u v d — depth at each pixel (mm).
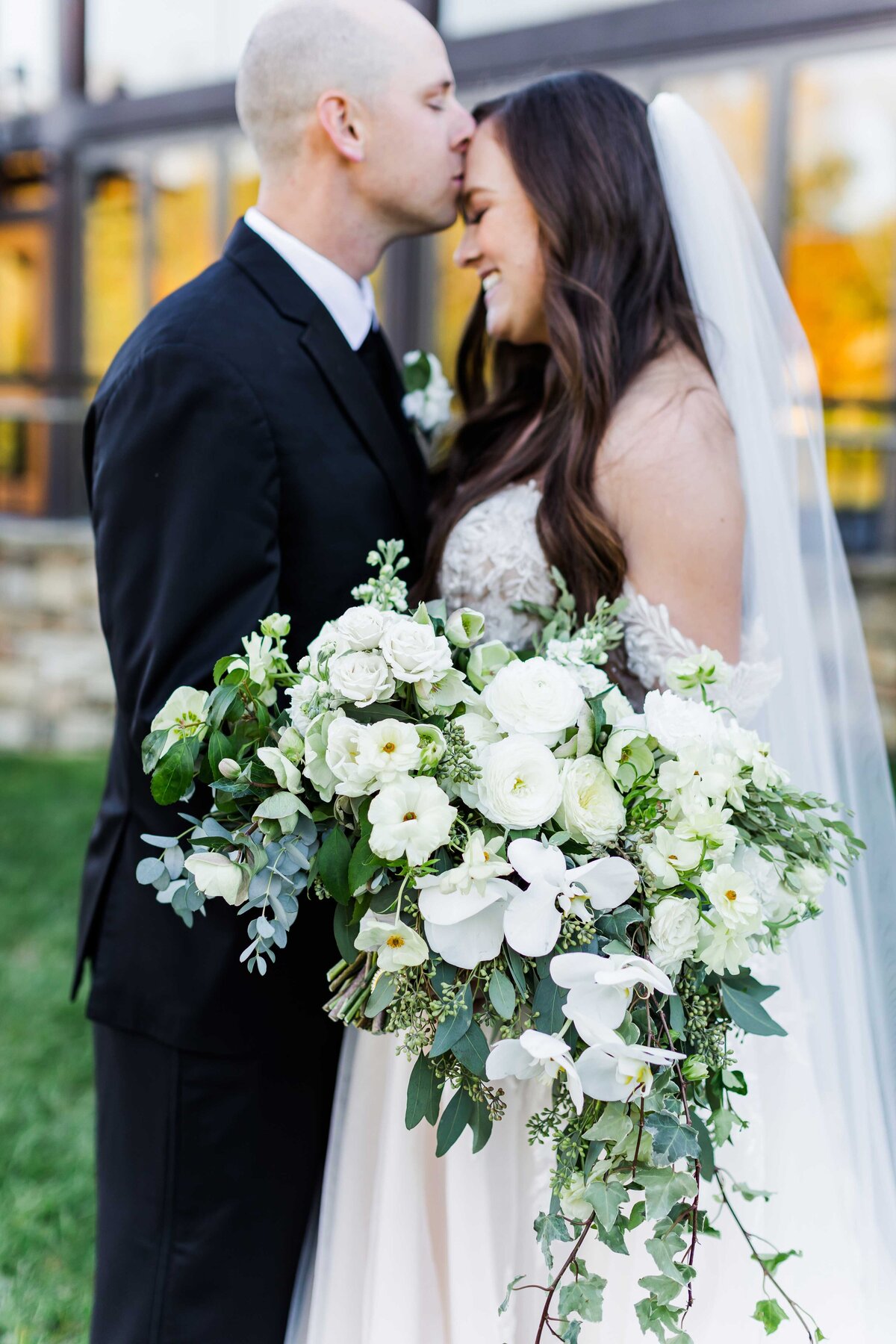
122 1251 1775
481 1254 1572
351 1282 1686
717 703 1695
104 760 5785
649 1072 1233
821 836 1433
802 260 5145
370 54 1826
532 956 1253
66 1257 2361
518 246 1916
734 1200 1631
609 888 1305
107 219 6965
